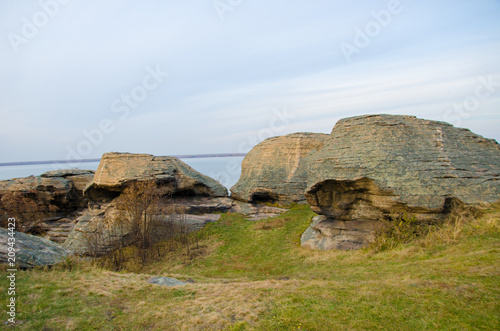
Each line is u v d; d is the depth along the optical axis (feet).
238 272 61.36
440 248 43.88
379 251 52.95
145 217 82.89
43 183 114.93
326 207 68.18
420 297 29.27
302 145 115.34
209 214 104.94
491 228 43.50
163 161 107.96
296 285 37.93
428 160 59.62
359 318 27.27
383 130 66.69
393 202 56.95
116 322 30.63
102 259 76.28
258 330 26.81
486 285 28.94
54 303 33.81
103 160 101.09
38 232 103.86
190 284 43.29
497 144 65.36
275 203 110.22
